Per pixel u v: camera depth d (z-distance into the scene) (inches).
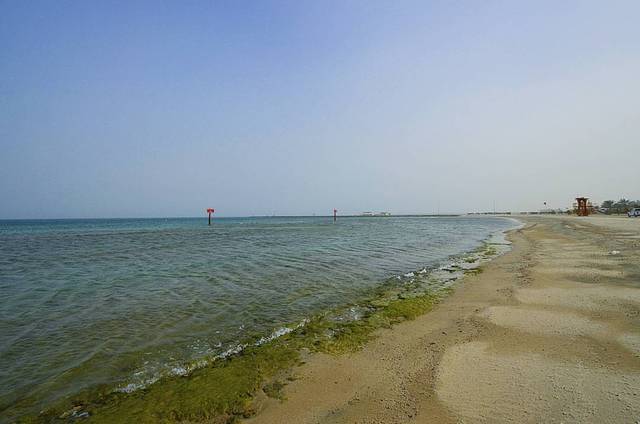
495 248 1087.6
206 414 216.7
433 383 235.6
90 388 253.4
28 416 220.4
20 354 311.9
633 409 189.2
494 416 192.9
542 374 236.5
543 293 458.9
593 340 291.9
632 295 427.2
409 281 604.4
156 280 627.8
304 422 204.1
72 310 444.5
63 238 1788.9
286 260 859.4
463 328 346.6
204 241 1488.7
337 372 266.2
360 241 1417.3
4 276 683.4
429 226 2977.4
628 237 1097.4
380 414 206.1
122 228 3267.7
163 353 312.5
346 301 478.3
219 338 347.3
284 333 358.0
